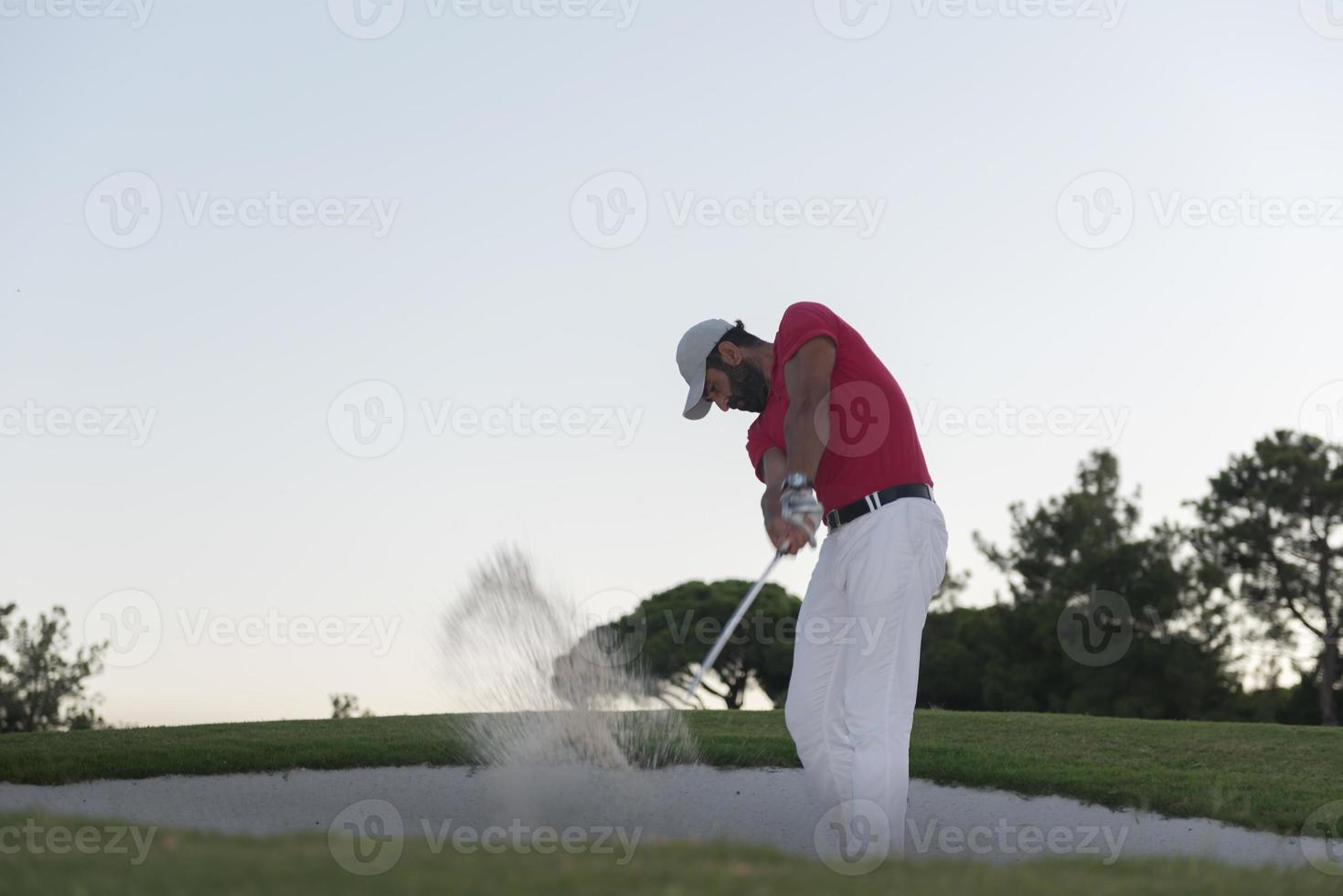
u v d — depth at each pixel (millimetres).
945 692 30609
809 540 5996
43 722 24141
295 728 10758
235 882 3707
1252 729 11234
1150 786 8484
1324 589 32688
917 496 6090
